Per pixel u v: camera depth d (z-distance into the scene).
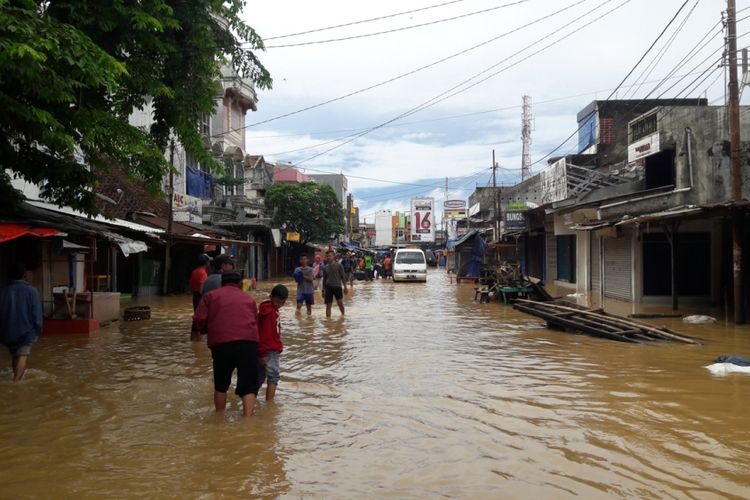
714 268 17.45
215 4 10.03
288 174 55.28
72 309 12.28
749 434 5.34
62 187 10.10
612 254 19.98
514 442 5.18
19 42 6.14
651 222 15.94
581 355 9.52
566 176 24.20
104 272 19.53
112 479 4.36
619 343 10.77
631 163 22.19
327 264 15.52
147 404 6.54
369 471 4.52
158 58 10.09
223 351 6.03
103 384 7.53
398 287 29.06
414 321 14.49
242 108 38.16
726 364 8.23
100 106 9.30
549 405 6.41
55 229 10.35
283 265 46.62
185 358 9.41
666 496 4.02
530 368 8.46
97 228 12.93
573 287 25.48
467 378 7.82
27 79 6.70
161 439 5.30
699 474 4.41
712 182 16.92
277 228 37.31
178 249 24.41
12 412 6.20
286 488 4.19
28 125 7.71
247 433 5.46
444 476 4.41
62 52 6.57
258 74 11.10
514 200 36.47
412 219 91.06
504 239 35.59
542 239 31.06
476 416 6.01
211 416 6.06
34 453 4.93
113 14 8.59
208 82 10.55
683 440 5.18
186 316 15.76
